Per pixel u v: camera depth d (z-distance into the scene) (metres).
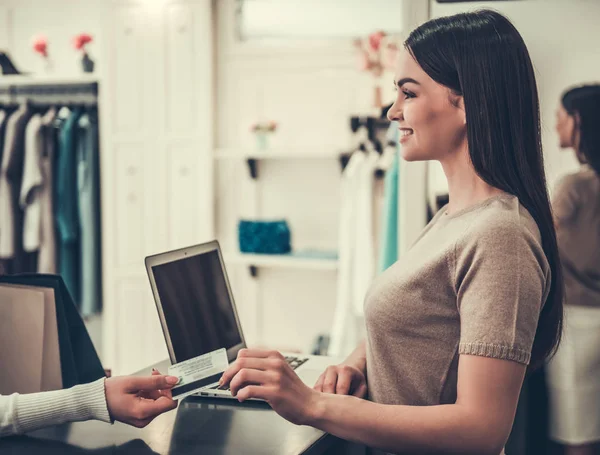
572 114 2.06
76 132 3.81
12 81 3.91
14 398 1.10
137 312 3.82
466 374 0.96
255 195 3.82
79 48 3.89
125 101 3.78
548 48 2.08
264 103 3.76
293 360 1.64
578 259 2.01
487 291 0.97
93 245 3.84
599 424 2.01
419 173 2.25
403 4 2.19
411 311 1.11
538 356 1.17
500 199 1.06
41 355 1.24
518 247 0.98
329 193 3.71
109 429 1.15
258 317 3.84
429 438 0.96
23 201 3.79
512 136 1.08
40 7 4.20
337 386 1.26
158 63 3.73
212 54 3.68
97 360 1.38
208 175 3.69
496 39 1.08
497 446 0.95
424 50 1.12
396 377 1.15
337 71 3.63
